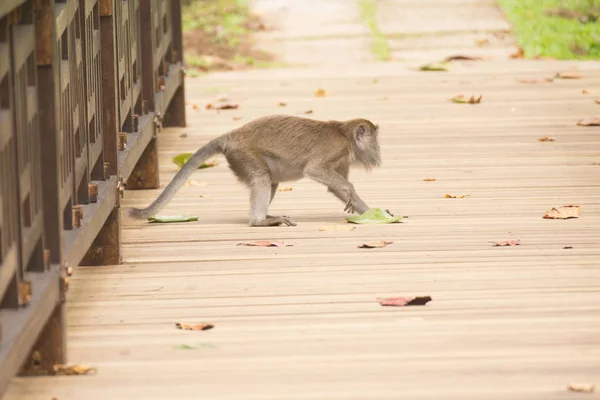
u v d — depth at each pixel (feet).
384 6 84.53
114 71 28.09
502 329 22.07
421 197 35.68
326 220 33.24
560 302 23.94
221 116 52.42
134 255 29.01
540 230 30.86
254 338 21.68
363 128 33.50
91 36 26.61
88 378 19.51
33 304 17.93
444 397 18.37
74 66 23.95
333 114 51.44
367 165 34.04
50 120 19.60
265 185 32.50
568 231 30.71
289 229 31.86
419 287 25.22
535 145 43.78
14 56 17.69
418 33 76.95
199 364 20.20
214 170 41.47
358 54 72.28
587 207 33.81
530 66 65.77
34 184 19.15
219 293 25.02
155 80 39.60
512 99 54.39
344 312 23.35
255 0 88.43
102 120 28.04
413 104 53.83
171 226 32.68
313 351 20.85
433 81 60.85
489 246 29.12
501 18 80.53
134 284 25.95
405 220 32.50
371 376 19.43
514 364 19.99
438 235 30.53
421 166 40.50
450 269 26.84
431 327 22.25
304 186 38.91
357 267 27.20
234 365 20.12
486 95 55.77
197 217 33.78
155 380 19.36
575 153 42.14
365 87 59.47
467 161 41.19
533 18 79.82
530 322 22.52
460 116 50.34
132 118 34.32
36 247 19.42
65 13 22.38
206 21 81.15
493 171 39.40
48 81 19.51
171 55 48.01
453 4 84.23
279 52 74.08
